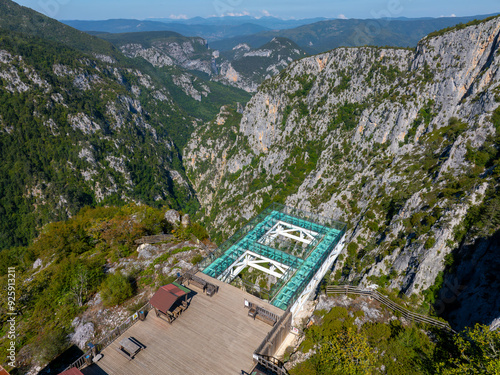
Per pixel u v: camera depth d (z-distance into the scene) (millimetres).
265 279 67438
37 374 29719
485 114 81312
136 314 25672
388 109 127812
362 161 129875
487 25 107750
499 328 28016
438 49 123125
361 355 24375
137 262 44312
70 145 198625
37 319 37156
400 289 63906
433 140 103250
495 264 50625
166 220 58938
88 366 21875
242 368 21672
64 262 44938
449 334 27578
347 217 109188
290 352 26250
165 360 22266
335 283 63906
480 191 64500
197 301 27781
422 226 68625
